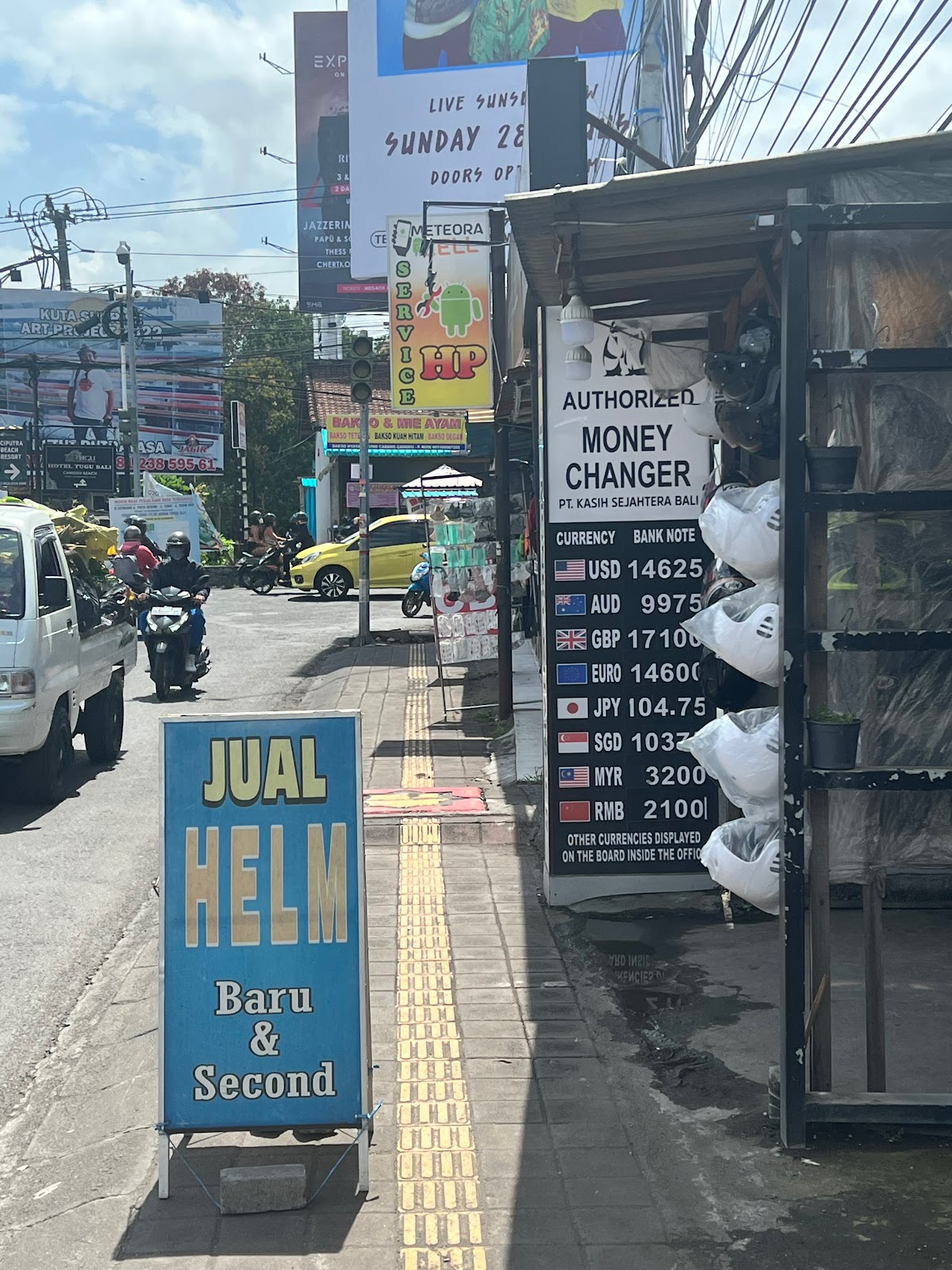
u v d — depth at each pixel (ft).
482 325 35.83
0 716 29.96
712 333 21.16
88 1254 12.06
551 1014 17.61
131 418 112.88
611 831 22.65
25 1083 16.87
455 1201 12.71
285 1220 12.48
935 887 22.09
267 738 13.00
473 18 59.77
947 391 13.34
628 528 22.31
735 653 14.51
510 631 40.50
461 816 28.12
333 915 12.96
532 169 21.35
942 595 13.50
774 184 14.01
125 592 40.63
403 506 116.16
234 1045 12.91
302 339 198.39
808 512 13.06
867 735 13.67
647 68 26.58
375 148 60.80
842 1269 11.37
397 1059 16.15
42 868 26.78
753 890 14.47
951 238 13.24
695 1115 14.44
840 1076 15.23
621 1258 11.64
